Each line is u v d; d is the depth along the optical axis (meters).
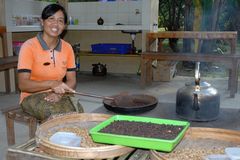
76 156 1.19
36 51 2.39
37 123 2.48
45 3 6.62
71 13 7.31
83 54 6.69
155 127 1.42
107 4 7.02
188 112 1.88
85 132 1.49
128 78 6.59
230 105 4.40
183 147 1.36
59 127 1.55
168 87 5.65
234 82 4.83
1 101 4.78
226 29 8.41
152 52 5.50
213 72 7.27
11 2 5.34
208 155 1.26
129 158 1.34
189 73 7.10
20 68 2.35
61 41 2.54
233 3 7.99
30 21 5.98
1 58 4.93
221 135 1.45
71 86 2.59
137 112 1.91
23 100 2.45
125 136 1.23
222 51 8.03
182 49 8.11
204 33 5.45
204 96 1.85
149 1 6.07
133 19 6.90
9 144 2.68
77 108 2.38
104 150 1.20
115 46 6.55
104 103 2.04
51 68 2.46
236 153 1.25
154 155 1.21
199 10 7.05
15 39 6.07
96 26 6.70
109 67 7.20
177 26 8.59
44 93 2.44
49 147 1.24
